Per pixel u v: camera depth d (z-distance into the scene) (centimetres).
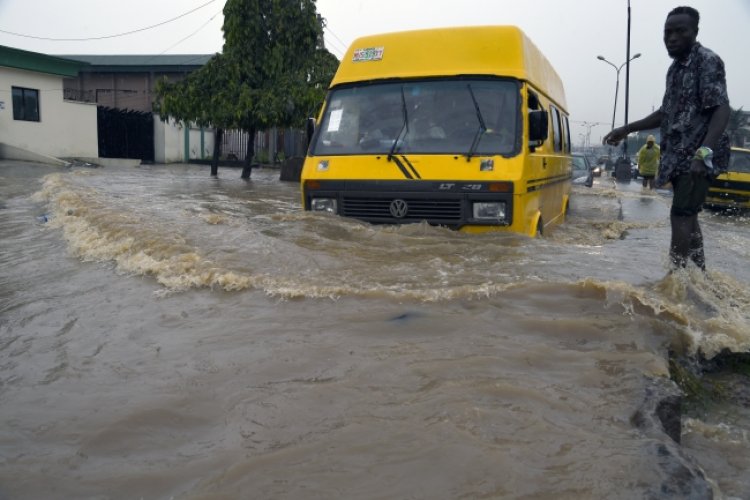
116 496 190
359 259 462
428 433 217
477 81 631
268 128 1827
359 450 208
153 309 377
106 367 294
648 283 412
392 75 662
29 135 2419
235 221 628
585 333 321
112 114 2886
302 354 294
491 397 245
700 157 418
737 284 448
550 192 750
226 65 1769
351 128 649
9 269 506
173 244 509
